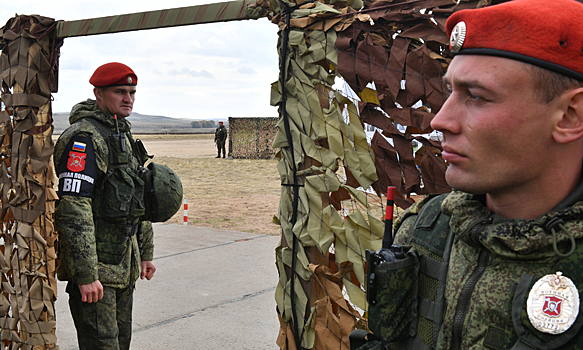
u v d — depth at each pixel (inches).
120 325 106.3
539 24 24.5
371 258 35.4
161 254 228.8
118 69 100.7
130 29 93.3
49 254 103.3
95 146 95.3
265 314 152.6
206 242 255.1
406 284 33.9
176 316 151.3
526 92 25.0
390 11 59.7
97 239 97.1
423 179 59.7
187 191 511.2
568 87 24.8
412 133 61.5
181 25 85.4
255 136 951.0
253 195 478.6
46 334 102.7
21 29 100.3
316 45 65.9
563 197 27.3
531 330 26.0
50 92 103.2
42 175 101.8
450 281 31.1
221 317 150.1
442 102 55.6
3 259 106.7
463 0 54.5
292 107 71.1
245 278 189.6
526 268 27.4
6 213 106.4
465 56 27.0
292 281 74.3
